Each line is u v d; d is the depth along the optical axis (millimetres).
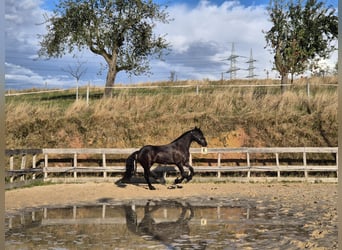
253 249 6160
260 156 16812
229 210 9656
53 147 17000
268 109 18844
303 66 22906
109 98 20141
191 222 8273
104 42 23703
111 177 15312
